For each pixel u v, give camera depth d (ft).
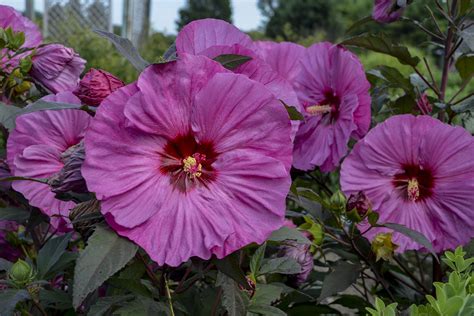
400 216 3.27
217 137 2.11
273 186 2.08
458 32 3.55
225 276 2.23
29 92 3.70
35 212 2.93
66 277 3.34
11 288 2.71
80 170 2.07
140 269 2.47
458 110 3.77
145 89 2.02
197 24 2.40
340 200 3.09
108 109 2.02
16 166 2.76
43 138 2.84
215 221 2.05
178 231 2.04
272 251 3.11
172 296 2.56
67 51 3.23
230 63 2.25
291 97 2.35
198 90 2.09
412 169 3.26
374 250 3.22
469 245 3.32
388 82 4.12
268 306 2.35
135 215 2.01
